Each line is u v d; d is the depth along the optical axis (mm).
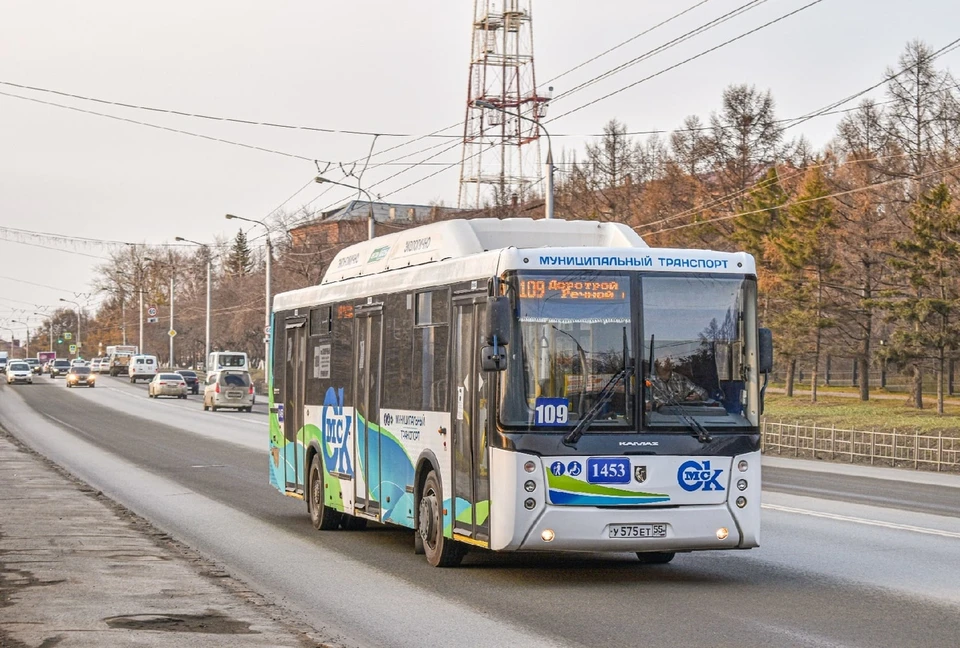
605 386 12430
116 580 12047
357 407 16625
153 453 35719
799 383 78875
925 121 59844
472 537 12984
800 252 56031
